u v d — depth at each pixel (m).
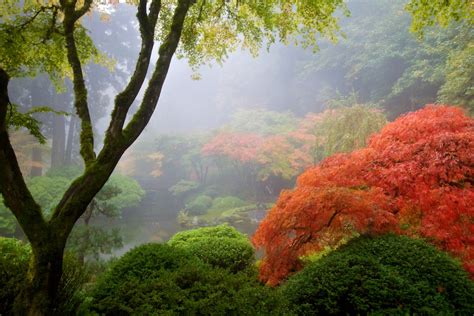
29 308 2.41
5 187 2.42
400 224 4.35
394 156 4.68
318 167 5.45
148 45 3.14
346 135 8.91
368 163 4.89
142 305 2.87
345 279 3.53
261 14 5.11
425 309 3.21
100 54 5.05
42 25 4.06
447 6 4.57
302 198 4.36
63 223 2.57
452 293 3.44
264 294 3.03
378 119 8.83
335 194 4.13
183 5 3.41
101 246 7.30
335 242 4.48
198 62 5.98
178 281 3.25
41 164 16.88
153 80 3.12
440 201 3.98
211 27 5.80
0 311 2.78
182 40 5.24
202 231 6.99
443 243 4.09
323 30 5.55
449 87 10.27
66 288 3.09
